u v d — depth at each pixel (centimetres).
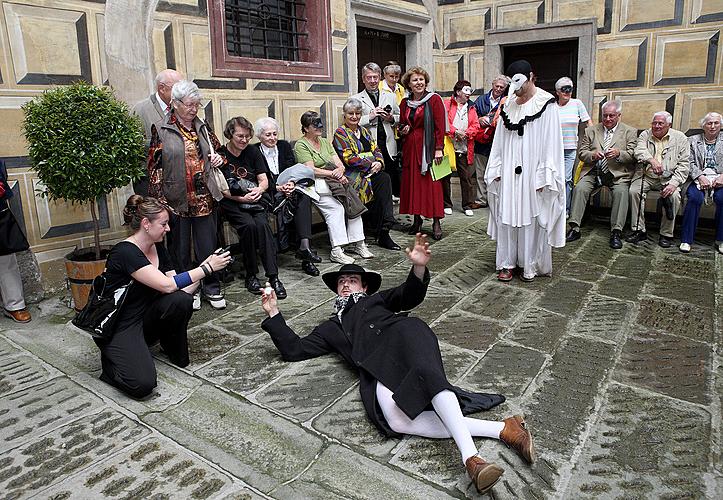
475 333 340
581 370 294
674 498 200
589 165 568
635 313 371
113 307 274
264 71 525
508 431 221
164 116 375
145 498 203
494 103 634
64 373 299
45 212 397
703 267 472
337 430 243
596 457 223
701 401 264
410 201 562
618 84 638
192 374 295
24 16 372
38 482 212
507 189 421
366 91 586
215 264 296
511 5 693
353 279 311
